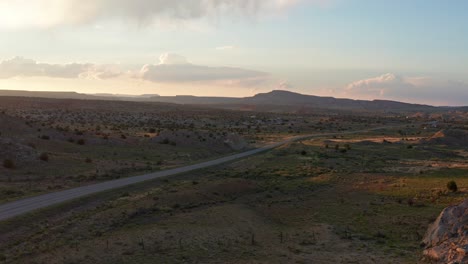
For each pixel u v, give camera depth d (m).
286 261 27.69
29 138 71.94
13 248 28.42
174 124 164.25
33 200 39.66
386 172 66.19
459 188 49.44
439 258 26.69
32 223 33.47
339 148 100.31
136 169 62.44
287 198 48.94
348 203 45.72
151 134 111.75
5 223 32.16
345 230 35.50
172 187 49.91
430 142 119.00
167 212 39.59
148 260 27.17
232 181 54.22
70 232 32.09
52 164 57.91
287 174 64.00
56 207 37.69
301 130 168.50
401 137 141.38
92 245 29.47
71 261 26.47
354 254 29.25
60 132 83.44
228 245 30.94
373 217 39.47
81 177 52.88
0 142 58.06
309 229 36.00
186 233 32.78
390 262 27.42
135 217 37.41
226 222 36.59
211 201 45.41
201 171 64.75
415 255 28.70
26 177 50.25
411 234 33.91
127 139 90.62
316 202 46.66
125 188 47.81
